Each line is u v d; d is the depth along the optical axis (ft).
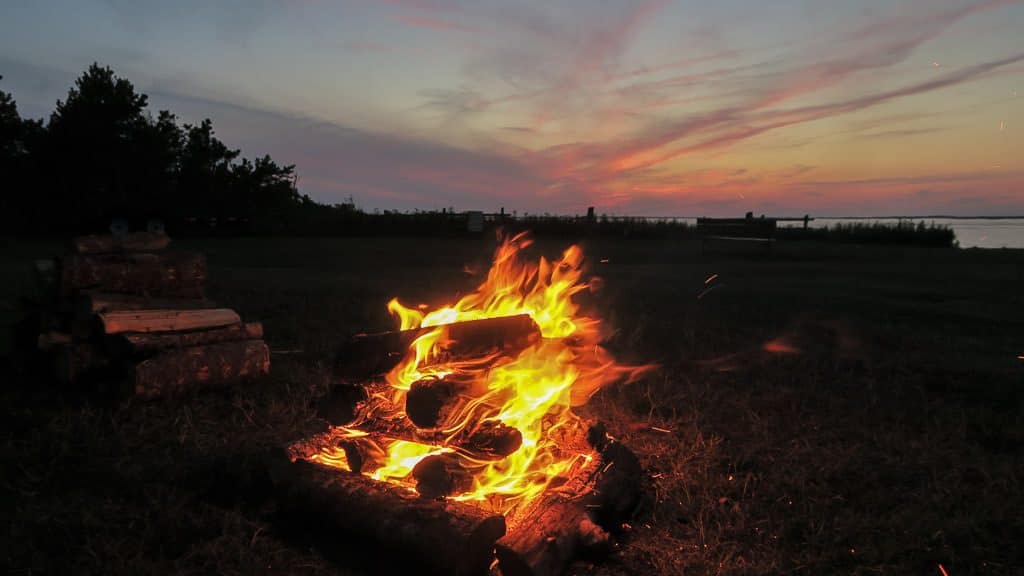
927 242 77.87
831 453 13.43
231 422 15.05
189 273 19.21
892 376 19.58
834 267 54.39
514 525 9.26
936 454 13.29
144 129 72.28
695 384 18.74
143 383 15.70
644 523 10.73
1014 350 22.91
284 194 84.48
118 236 18.58
